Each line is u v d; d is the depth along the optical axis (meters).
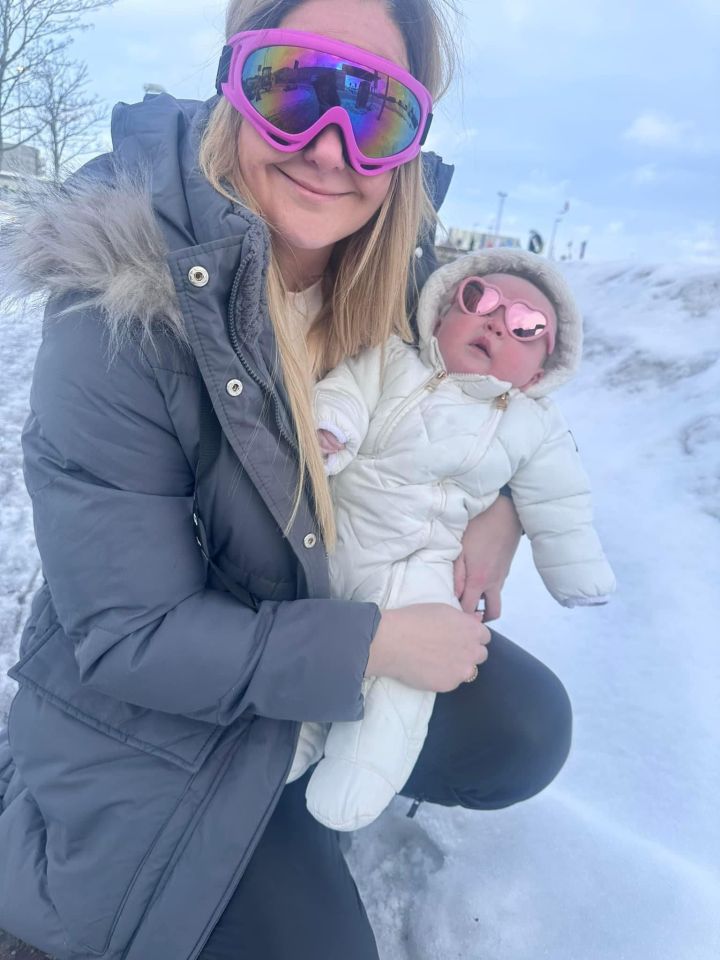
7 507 2.52
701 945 1.26
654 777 1.60
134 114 1.24
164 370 1.02
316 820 1.21
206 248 0.95
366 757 1.16
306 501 1.12
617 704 1.79
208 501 1.11
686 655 1.89
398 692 1.21
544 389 1.42
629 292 4.88
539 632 2.08
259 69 1.08
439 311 1.42
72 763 1.08
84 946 1.05
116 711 1.10
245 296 0.97
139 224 0.99
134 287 0.97
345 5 1.13
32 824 1.14
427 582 1.33
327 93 1.08
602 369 3.88
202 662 1.02
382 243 1.32
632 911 1.33
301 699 1.05
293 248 1.27
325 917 1.05
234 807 1.06
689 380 3.43
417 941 1.33
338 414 1.26
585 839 1.47
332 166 1.12
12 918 1.08
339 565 1.35
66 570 1.02
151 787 1.06
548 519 1.48
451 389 1.36
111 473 1.02
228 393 1.02
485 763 1.34
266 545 1.15
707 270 4.75
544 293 1.38
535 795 1.47
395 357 1.40
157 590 1.03
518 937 1.30
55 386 1.01
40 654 1.14
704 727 1.70
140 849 1.05
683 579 2.17
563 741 1.36
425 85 1.25
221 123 1.16
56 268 1.02
